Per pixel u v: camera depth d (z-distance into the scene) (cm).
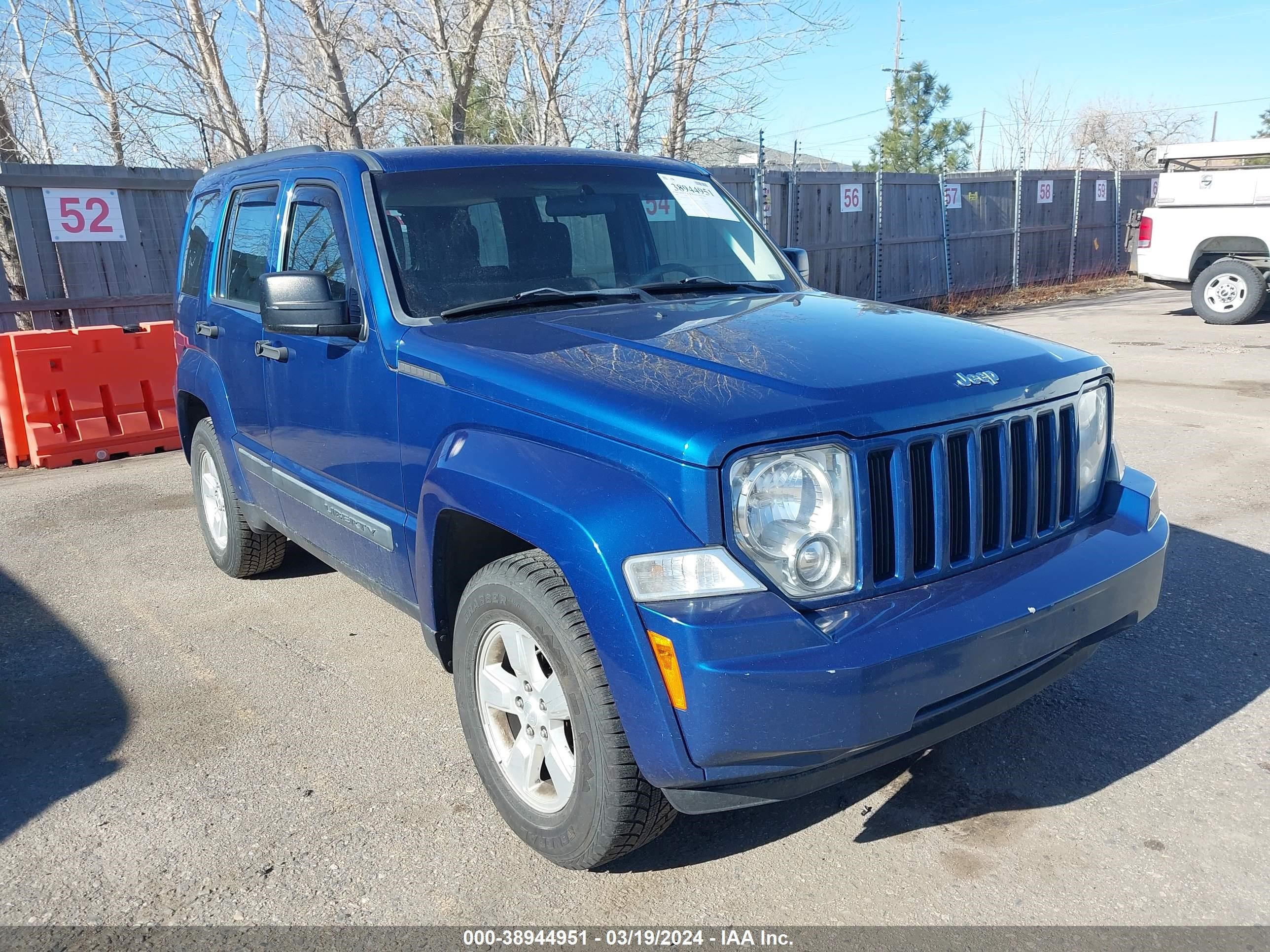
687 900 268
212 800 322
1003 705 262
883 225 1574
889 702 231
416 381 314
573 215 385
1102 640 287
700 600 229
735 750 227
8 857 296
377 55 1201
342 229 363
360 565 373
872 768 246
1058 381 290
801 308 345
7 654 440
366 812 313
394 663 421
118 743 361
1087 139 4266
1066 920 254
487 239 362
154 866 289
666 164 442
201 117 1271
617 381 259
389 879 280
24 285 880
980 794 311
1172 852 279
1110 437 323
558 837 271
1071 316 1505
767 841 292
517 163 391
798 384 251
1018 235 1862
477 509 270
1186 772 318
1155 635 415
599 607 235
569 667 253
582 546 237
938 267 1708
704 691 222
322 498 384
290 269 404
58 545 594
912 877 274
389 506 342
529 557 271
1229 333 1255
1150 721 349
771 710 224
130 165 1320
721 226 432
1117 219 2150
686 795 240
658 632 227
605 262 381
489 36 1250
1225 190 1326
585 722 251
